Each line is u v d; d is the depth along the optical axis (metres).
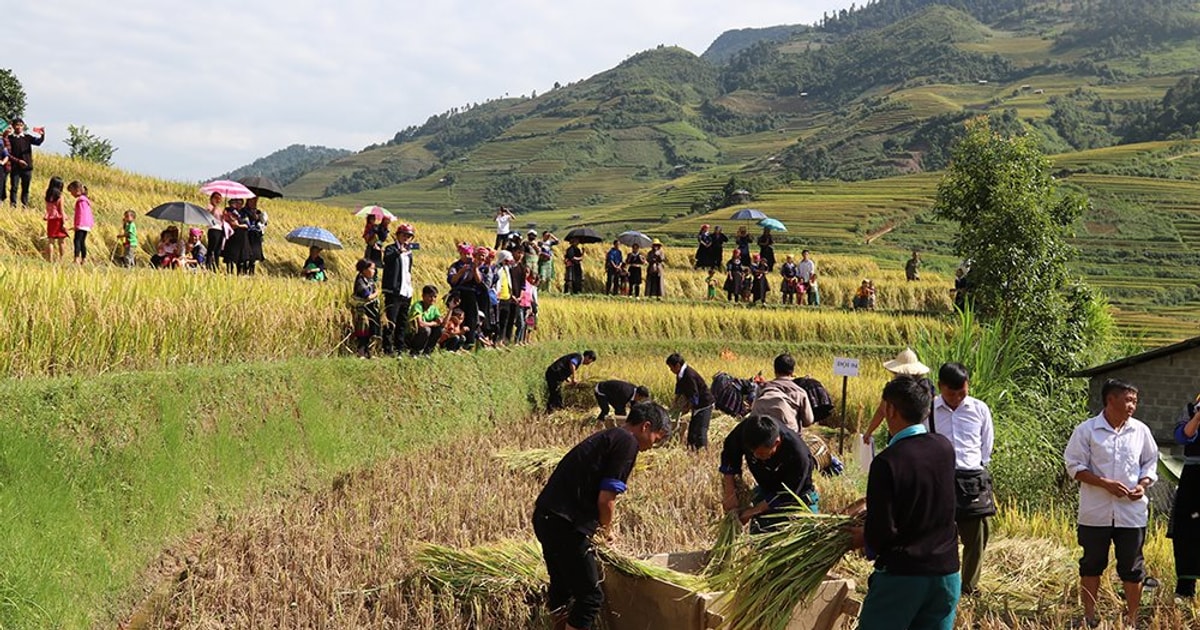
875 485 6.10
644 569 7.82
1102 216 123.25
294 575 8.76
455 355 18.61
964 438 9.04
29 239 21.33
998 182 30.20
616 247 35.75
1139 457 8.65
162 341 13.20
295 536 9.99
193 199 37.09
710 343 30.75
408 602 8.46
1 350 10.95
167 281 14.98
